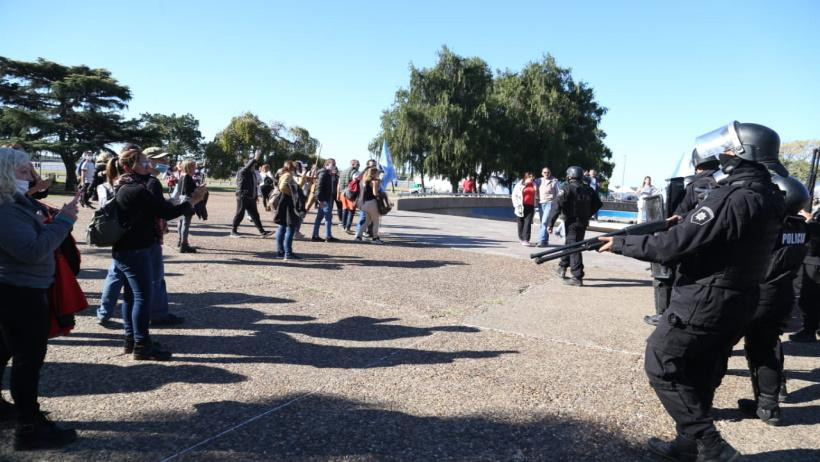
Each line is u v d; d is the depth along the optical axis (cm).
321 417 331
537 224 2022
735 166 270
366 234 1319
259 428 313
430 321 558
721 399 391
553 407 360
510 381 402
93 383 366
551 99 4309
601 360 457
